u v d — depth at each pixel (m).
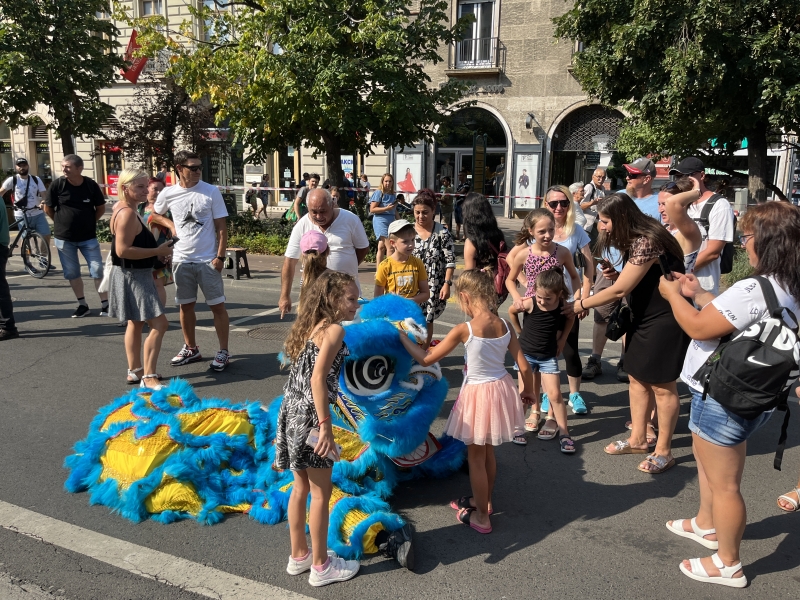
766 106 10.64
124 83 23.91
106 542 3.39
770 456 4.54
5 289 7.32
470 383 3.53
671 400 4.22
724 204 4.80
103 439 3.95
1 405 5.32
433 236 5.66
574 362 5.22
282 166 25.25
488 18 21.33
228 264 11.34
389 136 13.91
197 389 5.76
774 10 10.46
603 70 11.95
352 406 3.63
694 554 3.37
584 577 3.16
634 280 4.02
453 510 3.82
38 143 27.81
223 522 3.61
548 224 4.77
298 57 12.17
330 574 3.06
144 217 7.69
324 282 2.98
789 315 2.72
